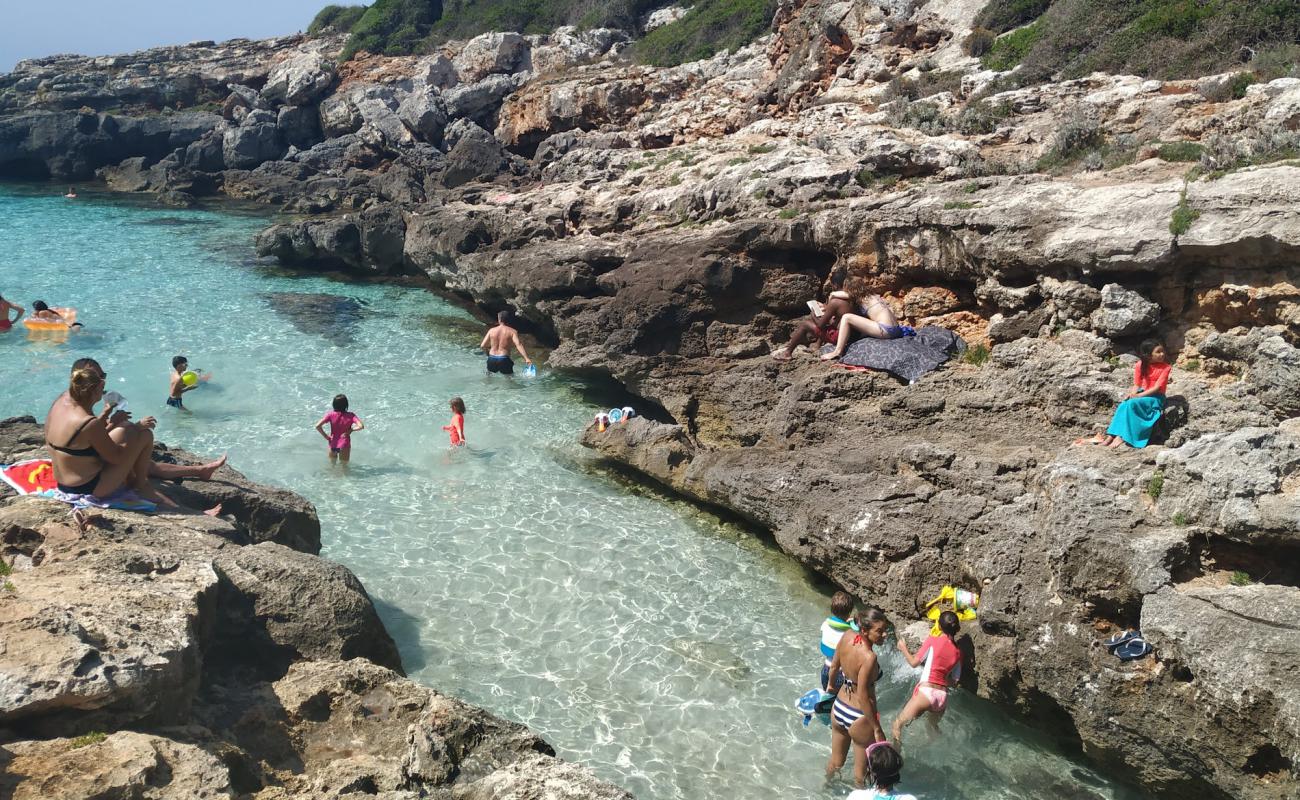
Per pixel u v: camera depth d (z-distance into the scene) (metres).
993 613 9.88
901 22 29.42
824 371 15.38
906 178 19.42
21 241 34.38
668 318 18.12
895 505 11.59
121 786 5.97
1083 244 13.54
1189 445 9.70
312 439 16.42
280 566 9.49
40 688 6.44
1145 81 20.23
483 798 6.52
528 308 21.86
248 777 7.14
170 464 11.59
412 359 21.39
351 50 60.72
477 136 46.31
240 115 59.16
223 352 21.09
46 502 9.58
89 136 58.34
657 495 15.00
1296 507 8.58
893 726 9.61
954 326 16.27
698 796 8.70
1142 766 8.67
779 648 11.09
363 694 8.35
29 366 19.36
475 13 62.88
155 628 7.52
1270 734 7.59
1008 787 9.09
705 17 47.59
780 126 26.55
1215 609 8.32
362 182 48.75
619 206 23.75
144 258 31.86
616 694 10.11
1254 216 12.13
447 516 13.91
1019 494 11.07
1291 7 21.03
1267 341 11.70
